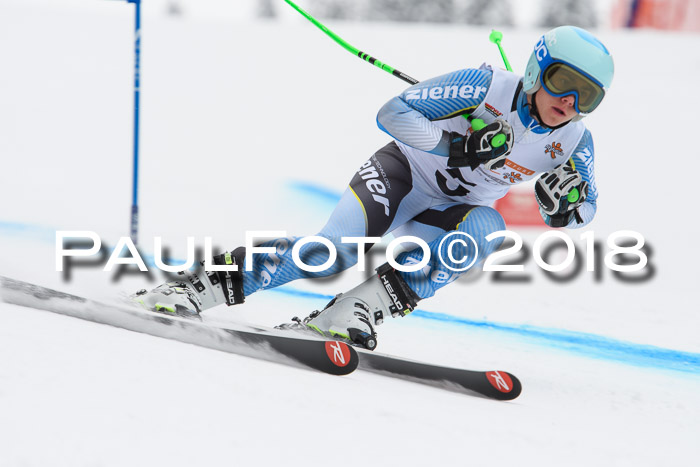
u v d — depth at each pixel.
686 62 59.00
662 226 28.69
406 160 11.70
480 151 10.03
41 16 64.25
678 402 10.80
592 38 9.83
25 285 9.99
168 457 5.65
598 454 7.35
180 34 61.50
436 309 16.97
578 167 11.10
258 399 7.20
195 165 35.00
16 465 5.26
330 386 8.27
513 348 13.84
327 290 17.97
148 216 26.73
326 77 50.91
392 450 6.40
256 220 27.42
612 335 15.63
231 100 46.22
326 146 38.66
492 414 8.47
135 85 18.41
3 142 36.97
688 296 20.25
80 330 8.70
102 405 6.37
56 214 25.86
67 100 45.25
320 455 6.07
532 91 10.10
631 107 45.09
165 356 8.10
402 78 11.76
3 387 6.40
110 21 64.38
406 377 9.80
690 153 37.81
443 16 134.88
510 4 132.38
